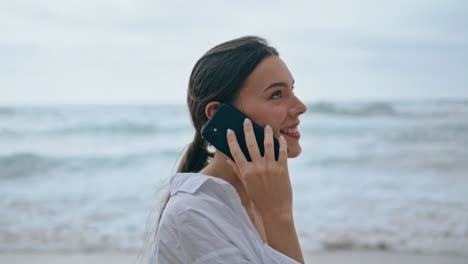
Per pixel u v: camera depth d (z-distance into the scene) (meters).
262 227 1.53
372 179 11.91
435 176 12.02
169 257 1.28
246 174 1.31
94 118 25.44
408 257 5.97
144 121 24.19
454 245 6.43
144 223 7.88
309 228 7.46
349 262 5.80
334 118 25.78
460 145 17.14
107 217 8.35
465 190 10.11
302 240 6.83
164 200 1.63
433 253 6.12
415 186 10.75
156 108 28.42
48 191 10.98
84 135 21.30
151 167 14.52
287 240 1.30
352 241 6.73
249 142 1.32
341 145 18.31
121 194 10.42
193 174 1.39
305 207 8.95
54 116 25.86
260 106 1.37
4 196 10.41
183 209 1.28
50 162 15.26
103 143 19.62
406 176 12.17
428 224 7.51
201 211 1.28
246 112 1.39
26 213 8.76
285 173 1.32
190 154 1.73
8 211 8.93
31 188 11.44
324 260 5.89
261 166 1.31
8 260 6.05
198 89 1.47
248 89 1.38
